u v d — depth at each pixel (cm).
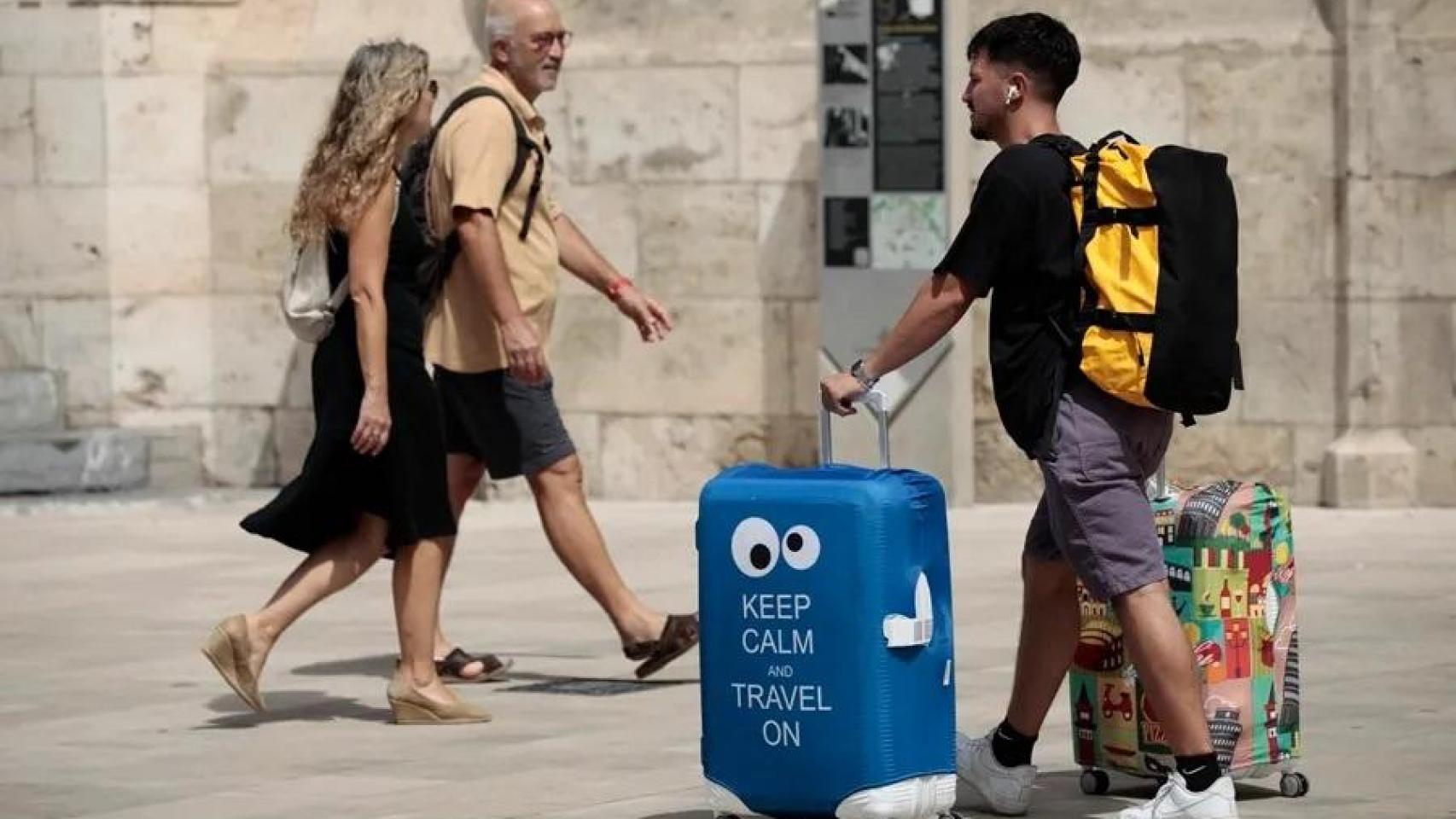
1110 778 907
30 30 2002
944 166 1731
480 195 1124
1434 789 873
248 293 1988
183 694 1146
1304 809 845
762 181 1834
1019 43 823
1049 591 852
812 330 1823
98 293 2000
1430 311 1706
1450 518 1672
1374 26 1695
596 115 1878
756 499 776
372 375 1038
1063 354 793
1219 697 844
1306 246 1723
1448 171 1698
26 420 1986
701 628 788
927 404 1755
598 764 962
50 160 2002
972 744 862
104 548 1675
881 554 764
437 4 1945
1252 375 1741
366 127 1046
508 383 1157
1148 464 802
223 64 1986
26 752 1009
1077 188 794
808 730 771
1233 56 1730
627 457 1881
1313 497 1733
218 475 2000
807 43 1822
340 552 1060
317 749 1009
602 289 1223
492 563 1572
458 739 1027
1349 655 1163
